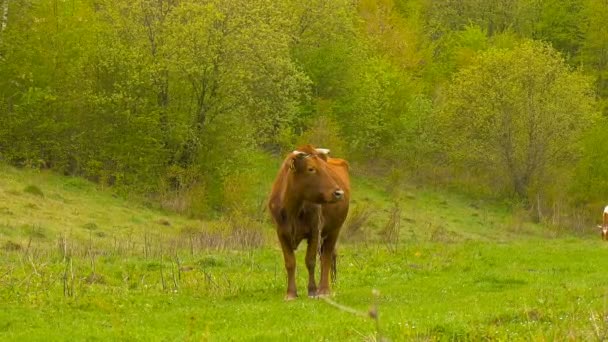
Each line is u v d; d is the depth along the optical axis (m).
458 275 33.66
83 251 38.31
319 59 80.50
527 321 19.27
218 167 64.06
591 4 114.06
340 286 29.77
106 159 61.91
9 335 20.41
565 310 20.88
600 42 112.69
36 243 41.28
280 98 67.81
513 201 79.31
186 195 58.94
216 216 60.00
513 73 80.88
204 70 62.06
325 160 26.05
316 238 25.17
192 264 36.34
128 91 62.12
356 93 82.00
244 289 28.52
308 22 81.00
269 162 72.81
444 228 66.88
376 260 38.31
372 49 90.56
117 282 30.34
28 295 25.64
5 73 59.75
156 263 35.19
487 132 81.81
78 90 61.81
